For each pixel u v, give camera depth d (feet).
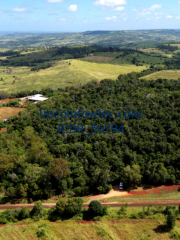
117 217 188.14
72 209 188.03
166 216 183.11
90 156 269.85
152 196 224.94
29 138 315.99
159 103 425.28
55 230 176.04
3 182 234.17
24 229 177.06
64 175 230.48
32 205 215.51
